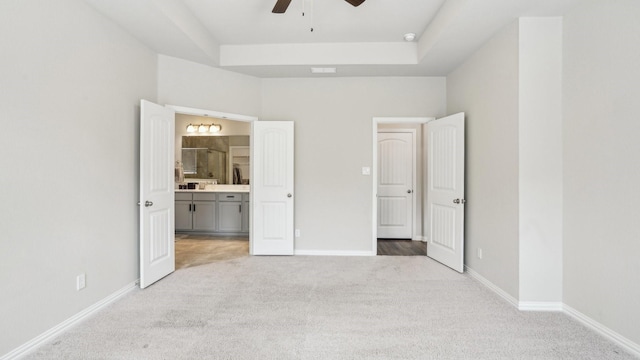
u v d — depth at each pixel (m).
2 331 1.85
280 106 4.42
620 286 2.08
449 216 3.81
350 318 2.47
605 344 2.10
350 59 3.83
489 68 3.12
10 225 1.89
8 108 1.87
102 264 2.64
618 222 2.09
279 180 4.34
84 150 2.44
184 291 3.03
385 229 5.67
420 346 2.07
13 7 1.88
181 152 6.32
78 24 2.36
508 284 2.81
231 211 5.73
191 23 3.11
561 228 2.62
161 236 3.35
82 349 2.02
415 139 5.60
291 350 2.03
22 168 1.95
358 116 4.37
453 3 2.71
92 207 2.52
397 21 3.29
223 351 2.01
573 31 2.48
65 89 2.25
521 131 2.63
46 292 2.12
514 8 2.49
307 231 4.42
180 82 3.63
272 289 3.09
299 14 3.15
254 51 3.88
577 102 2.44
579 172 2.43
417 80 4.34
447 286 3.18
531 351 2.02
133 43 3.03
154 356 1.95
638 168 1.96
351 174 4.38
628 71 2.01
